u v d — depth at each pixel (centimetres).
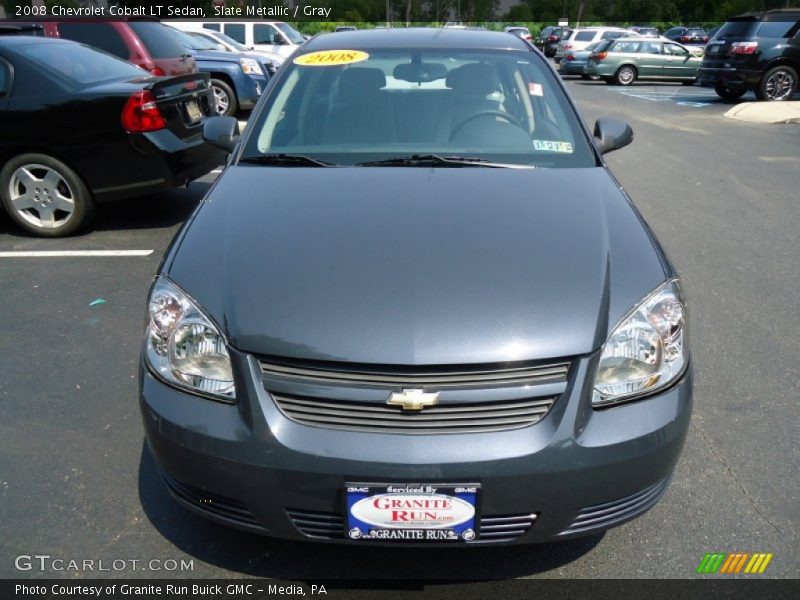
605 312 212
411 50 371
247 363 205
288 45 1667
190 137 590
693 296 454
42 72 546
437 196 269
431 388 198
